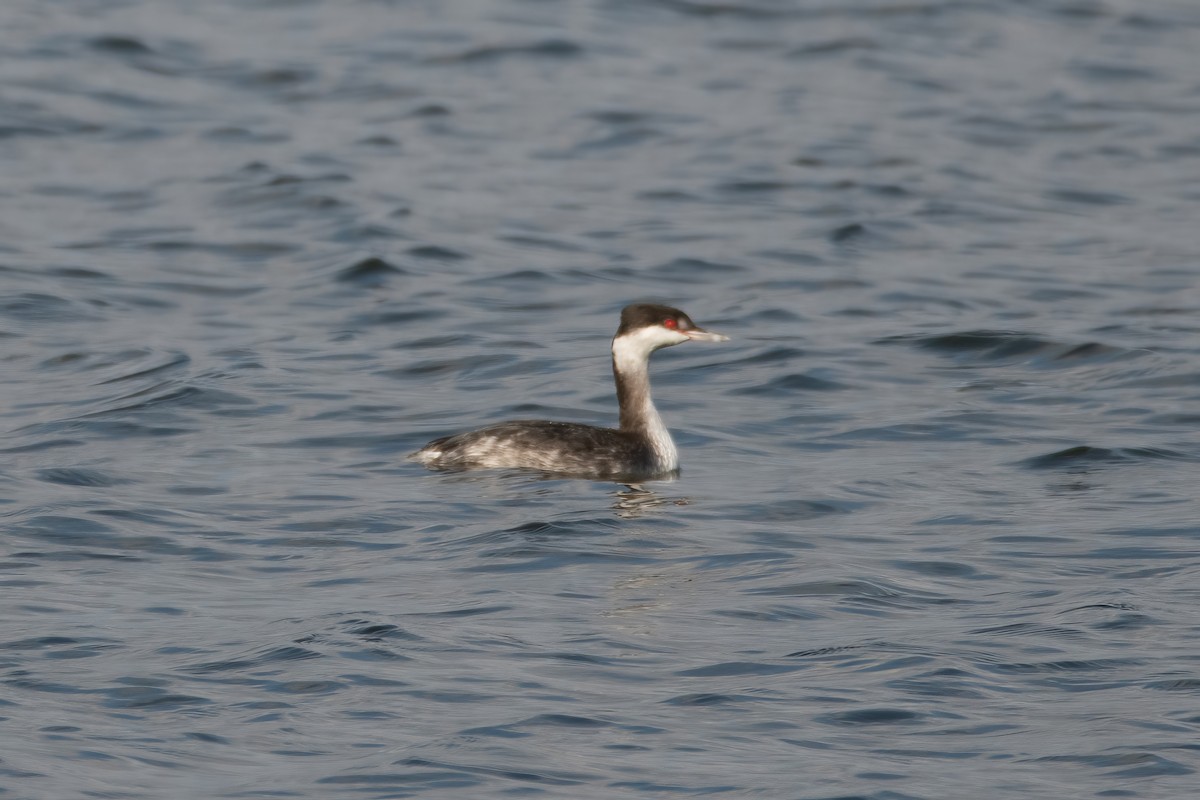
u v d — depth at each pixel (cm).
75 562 1363
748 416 1914
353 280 2531
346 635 1171
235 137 3394
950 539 1436
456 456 1684
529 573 1334
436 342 2222
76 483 1603
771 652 1150
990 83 3903
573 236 2802
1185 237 2817
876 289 2514
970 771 963
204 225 2839
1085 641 1166
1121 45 4241
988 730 1020
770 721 1033
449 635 1177
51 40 4012
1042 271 2614
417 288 2494
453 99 3688
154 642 1162
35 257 2620
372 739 1004
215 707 1050
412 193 3030
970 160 3322
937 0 4553
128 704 1054
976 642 1165
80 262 2603
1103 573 1333
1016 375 2075
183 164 3216
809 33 4278
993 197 3077
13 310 2345
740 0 4525
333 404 1928
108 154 3275
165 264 2617
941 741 1005
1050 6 4562
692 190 3094
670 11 4447
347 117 3556
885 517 1512
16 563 1356
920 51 4153
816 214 2952
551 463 1661
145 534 1444
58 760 970
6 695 1064
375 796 931
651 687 1088
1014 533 1452
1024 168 3281
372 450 1756
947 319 2334
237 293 2477
